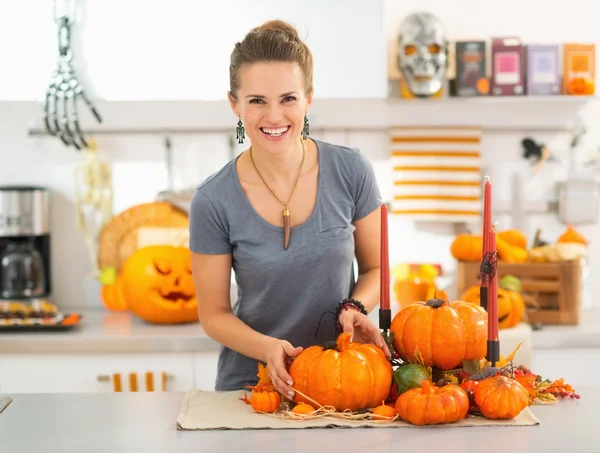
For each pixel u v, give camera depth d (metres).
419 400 1.26
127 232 2.95
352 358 1.33
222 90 2.69
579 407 1.37
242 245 1.64
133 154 2.97
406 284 2.73
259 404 1.34
